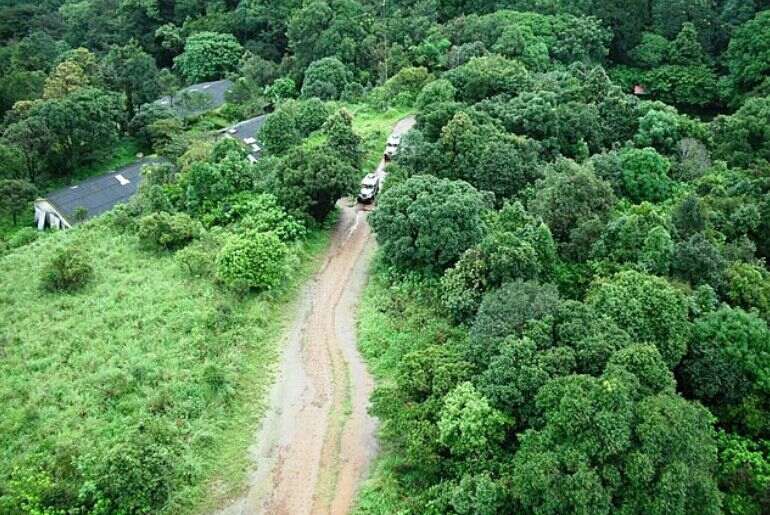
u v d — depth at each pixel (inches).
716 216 1593.3
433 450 1020.5
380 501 1023.0
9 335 1350.9
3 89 2984.7
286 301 1467.8
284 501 1040.2
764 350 1126.4
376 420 1175.6
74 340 1330.0
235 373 1243.2
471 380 1085.1
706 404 1141.7
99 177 2479.1
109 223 1759.4
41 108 2578.7
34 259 1611.7
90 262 1577.3
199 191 1764.3
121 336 1338.6
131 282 1510.8
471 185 1712.6
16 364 1277.1
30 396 1195.9
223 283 1475.1
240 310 1416.1
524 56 2851.9
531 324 1107.3
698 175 1886.1
